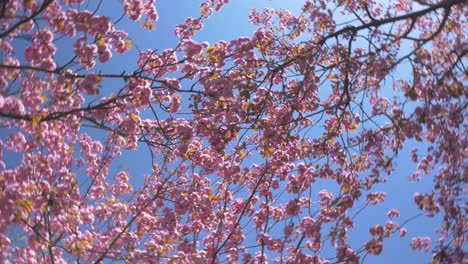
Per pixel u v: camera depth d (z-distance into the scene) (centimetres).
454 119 894
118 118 1055
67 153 1000
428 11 821
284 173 1102
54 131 903
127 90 852
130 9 787
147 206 1142
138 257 958
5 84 734
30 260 908
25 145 910
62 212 938
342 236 894
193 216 1148
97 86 725
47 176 934
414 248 913
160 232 1101
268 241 984
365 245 893
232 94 954
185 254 1011
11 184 877
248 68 1041
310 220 928
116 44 784
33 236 874
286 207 973
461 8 878
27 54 754
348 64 898
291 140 1026
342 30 889
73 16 755
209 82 982
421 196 875
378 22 854
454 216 860
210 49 959
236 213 1161
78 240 925
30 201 790
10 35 749
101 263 955
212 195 1116
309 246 970
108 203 1122
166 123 1055
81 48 732
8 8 712
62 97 812
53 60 757
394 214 945
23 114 730
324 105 1106
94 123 776
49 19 756
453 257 812
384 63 895
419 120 891
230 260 1030
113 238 1012
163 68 1022
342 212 898
